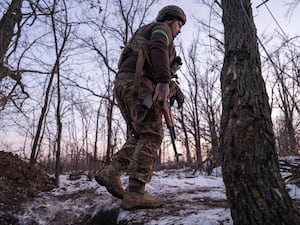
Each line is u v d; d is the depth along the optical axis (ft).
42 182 11.45
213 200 7.81
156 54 6.38
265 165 4.08
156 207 6.67
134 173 6.66
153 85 6.86
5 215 7.97
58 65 14.40
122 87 6.88
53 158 24.71
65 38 15.60
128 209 6.57
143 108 6.55
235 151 4.25
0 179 10.28
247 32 5.20
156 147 6.81
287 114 23.85
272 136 4.37
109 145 17.02
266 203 3.88
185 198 8.25
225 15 5.70
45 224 7.88
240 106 4.51
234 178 4.17
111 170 7.28
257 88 4.65
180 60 7.41
